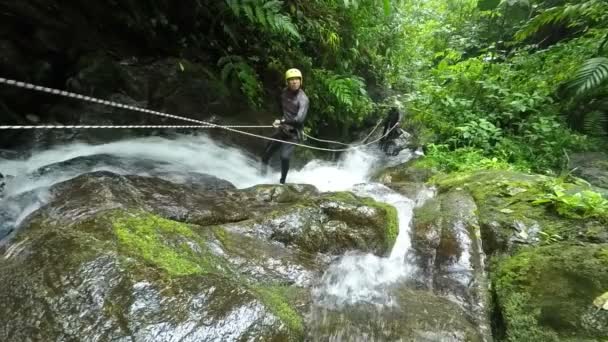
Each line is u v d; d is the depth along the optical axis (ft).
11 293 5.24
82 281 5.35
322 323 6.73
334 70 26.58
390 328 6.86
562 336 6.63
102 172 10.00
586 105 19.16
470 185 13.78
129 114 14.14
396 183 16.08
